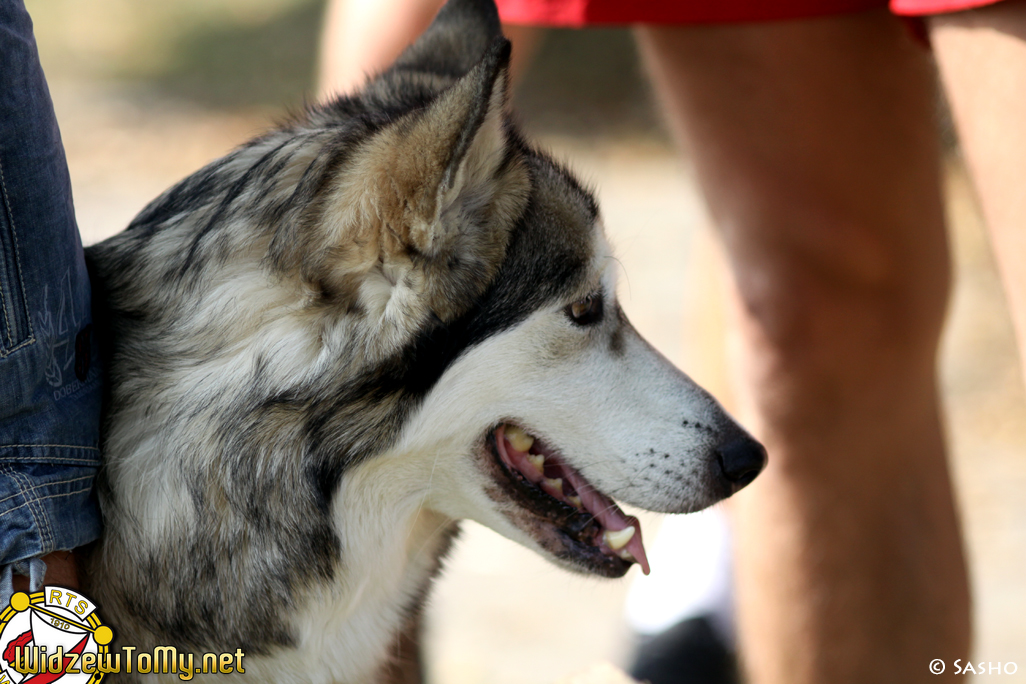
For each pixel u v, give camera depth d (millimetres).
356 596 2586
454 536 2961
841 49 2883
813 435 3154
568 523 2668
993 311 8422
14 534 2027
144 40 17672
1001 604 4984
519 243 2469
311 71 16484
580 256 2561
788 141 2982
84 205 10508
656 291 9109
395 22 3484
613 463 2613
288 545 2400
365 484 2498
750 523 3295
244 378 2320
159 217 2521
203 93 15438
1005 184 2180
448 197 2225
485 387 2496
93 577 2361
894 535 3166
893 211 3035
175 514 2320
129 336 2365
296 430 2354
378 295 2338
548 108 14945
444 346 2406
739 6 2779
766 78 2938
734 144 3062
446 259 2338
